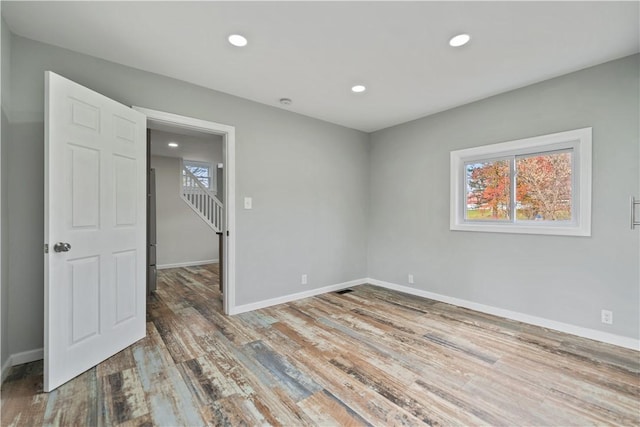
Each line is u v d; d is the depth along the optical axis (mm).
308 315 3236
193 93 2953
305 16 1941
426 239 3939
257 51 2367
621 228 2473
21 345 2145
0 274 1953
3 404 1713
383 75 2770
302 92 3164
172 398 1786
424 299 3848
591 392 1853
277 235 3637
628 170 2438
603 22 1982
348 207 4438
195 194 6742
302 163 3875
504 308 3184
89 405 1717
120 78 2559
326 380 1983
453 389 1885
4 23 1979
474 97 3291
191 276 5418
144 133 2627
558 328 2805
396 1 1796
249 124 3371
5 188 2049
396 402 1757
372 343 2539
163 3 1816
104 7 1850
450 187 3664
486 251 3334
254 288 3432
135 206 2533
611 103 2504
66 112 1961
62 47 2299
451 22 1997
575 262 2715
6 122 2037
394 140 4340
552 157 2918
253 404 1736
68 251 1955
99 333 2184
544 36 2146
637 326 2406
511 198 3201
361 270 4652
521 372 2080
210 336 2682
